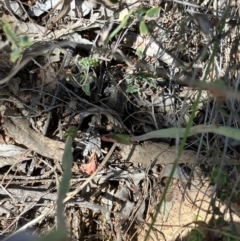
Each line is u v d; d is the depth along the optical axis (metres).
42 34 1.53
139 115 1.59
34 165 1.53
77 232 1.55
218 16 1.30
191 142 1.54
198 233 1.26
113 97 1.57
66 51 1.52
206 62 1.45
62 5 1.53
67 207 1.55
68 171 1.01
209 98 1.48
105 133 1.54
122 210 1.59
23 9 1.53
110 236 1.59
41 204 1.53
